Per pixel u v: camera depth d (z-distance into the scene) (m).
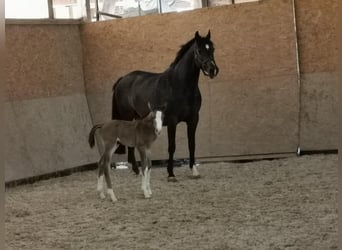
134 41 12.50
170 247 6.21
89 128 12.69
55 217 7.88
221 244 6.20
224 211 7.62
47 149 11.55
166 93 9.86
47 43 12.06
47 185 10.55
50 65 12.08
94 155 12.52
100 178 8.90
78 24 12.85
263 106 11.79
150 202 8.41
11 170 10.70
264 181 9.47
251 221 7.05
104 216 7.75
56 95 12.14
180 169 11.37
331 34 11.46
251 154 11.84
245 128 11.87
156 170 11.47
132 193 9.14
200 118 12.11
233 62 11.93
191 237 6.54
